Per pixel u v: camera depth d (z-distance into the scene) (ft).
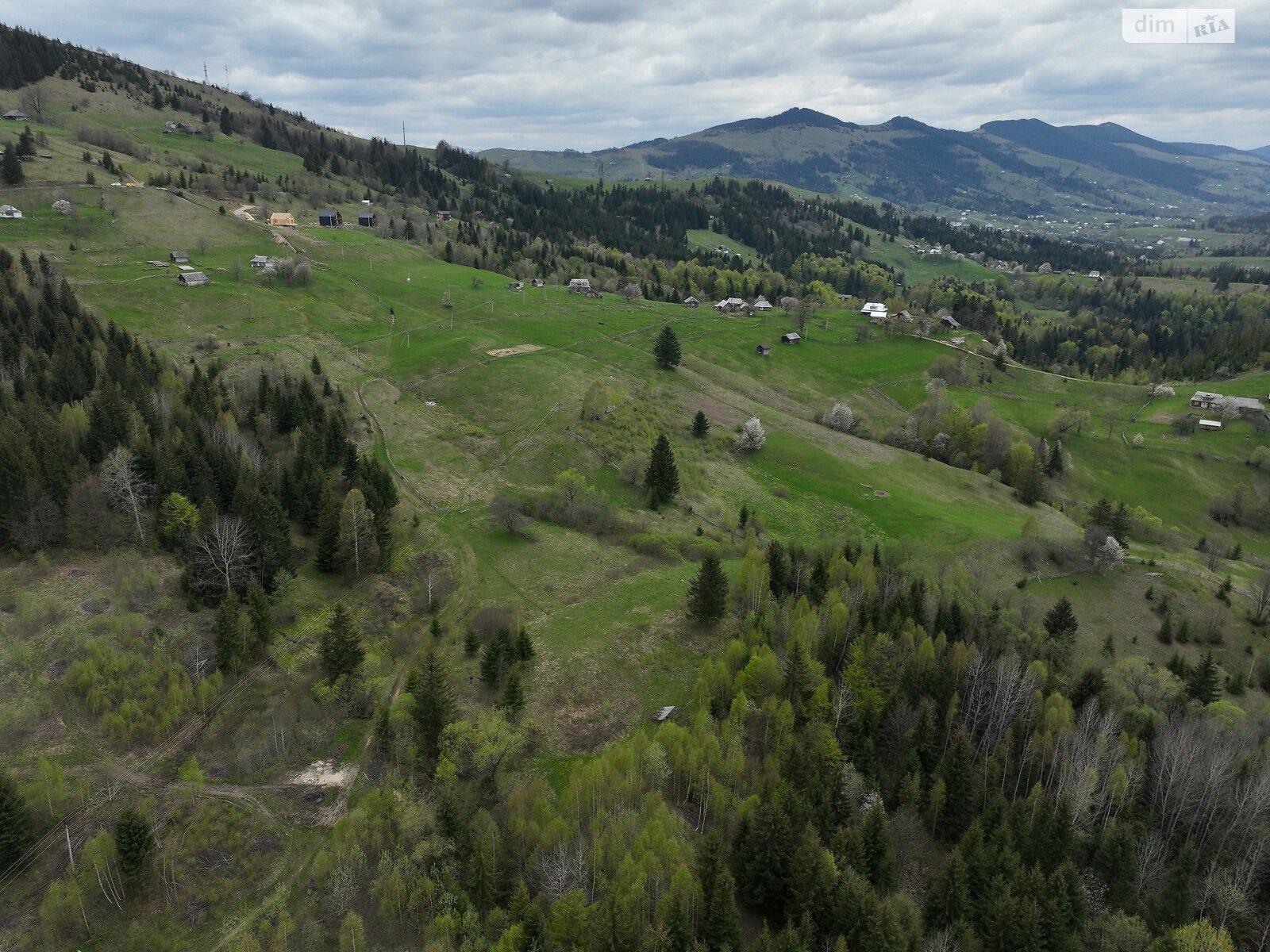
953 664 256.93
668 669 275.39
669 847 180.24
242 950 161.48
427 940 164.76
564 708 251.60
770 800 200.64
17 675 226.38
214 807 197.57
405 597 307.17
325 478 346.95
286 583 290.56
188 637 255.09
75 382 377.09
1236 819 214.90
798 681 244.63
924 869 212.64
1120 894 204.33
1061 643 298.97
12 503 271.49
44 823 186.29
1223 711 281.95
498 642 263.29
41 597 257.75
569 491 394.11
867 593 299.99
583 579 333.42
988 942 187.83
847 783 216.95
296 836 194.80
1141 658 313.53
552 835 181.16
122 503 300.81
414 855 179.22
